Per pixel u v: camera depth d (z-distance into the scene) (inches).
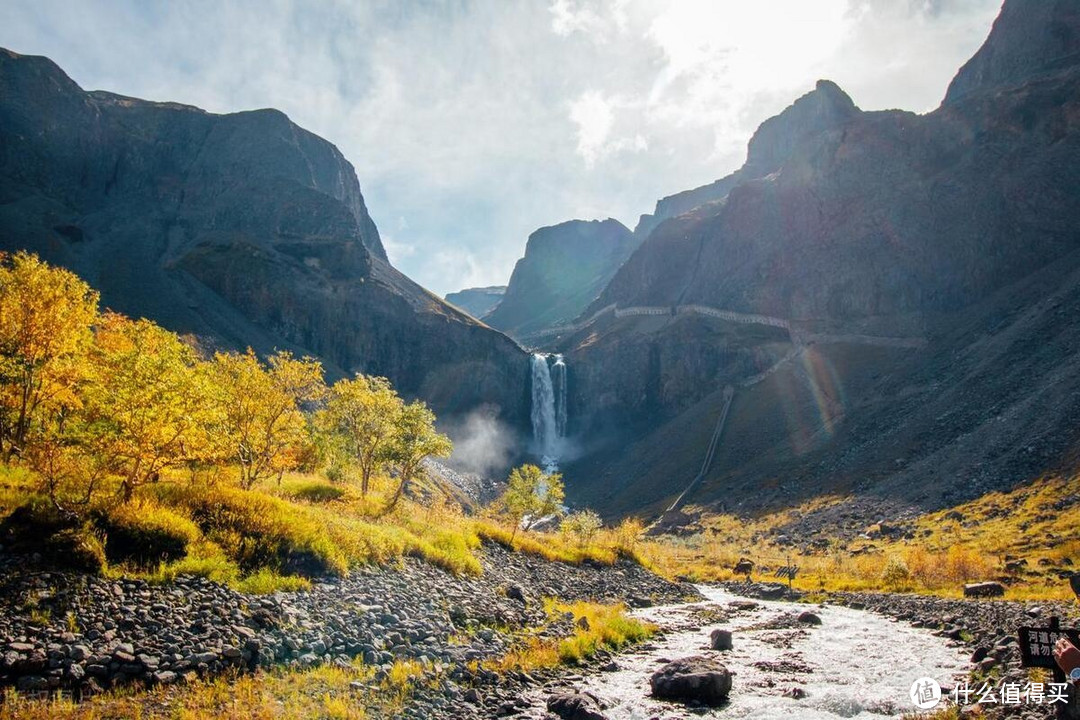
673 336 7283.5
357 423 1652.3
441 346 7445.9
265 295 6574.8
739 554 2812.5
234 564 753.6
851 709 649.0
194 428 879.1
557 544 1978.3
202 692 507.8
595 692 687.1
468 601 959.6
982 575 1710.1
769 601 1750.7
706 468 4916.3
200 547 753.6
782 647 1007.0
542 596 1232.8
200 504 864.9
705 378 6786.4
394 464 1665.8
